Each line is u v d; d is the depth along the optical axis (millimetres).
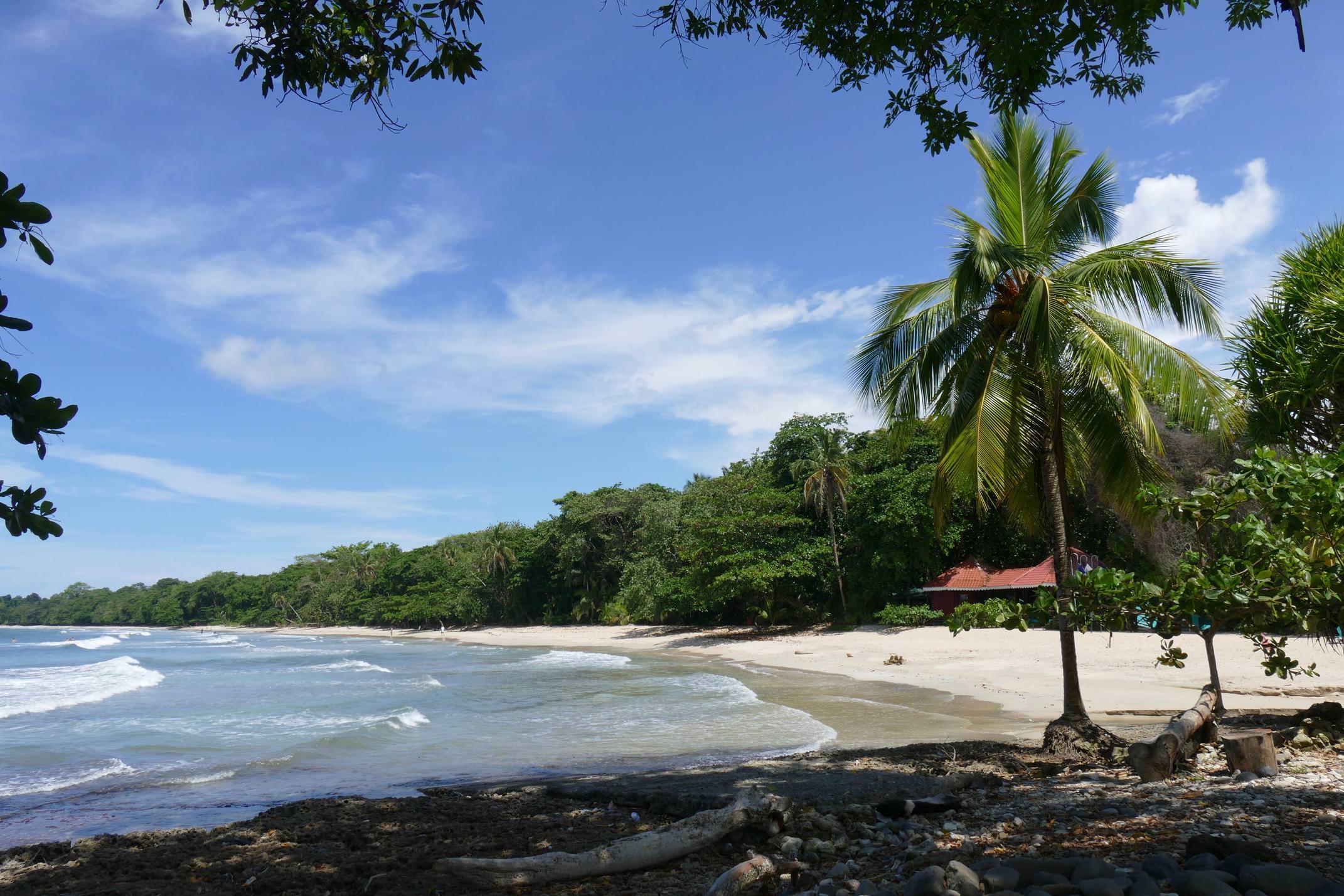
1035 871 4605
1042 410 10625
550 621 72938
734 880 5098
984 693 20047
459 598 83312
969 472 10258
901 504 37312
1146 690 17953
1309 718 9523
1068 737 10047
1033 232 10859
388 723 17703
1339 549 5809
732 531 44188
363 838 7934
